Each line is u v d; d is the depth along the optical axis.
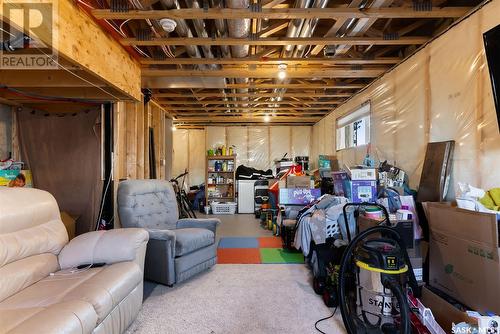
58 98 3.10
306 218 2.80
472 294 1.69
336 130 5.49
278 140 7.52
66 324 1.12
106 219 3.31
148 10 2.17
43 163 3.39
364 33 2.74
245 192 6.90
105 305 1.39
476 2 2.31
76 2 1.99
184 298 2.28
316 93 4.60
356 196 2.81
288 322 1.93
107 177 3.36
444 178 2.39
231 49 2.97
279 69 3.50
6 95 3.03
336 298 2.10
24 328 1.05
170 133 6.14
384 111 3.59
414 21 2.84
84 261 1.82
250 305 2.17
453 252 1.85
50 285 1.55
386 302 1.66
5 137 3.26
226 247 3.79
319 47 3.15
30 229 1.73
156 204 2.99
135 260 1.85
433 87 2.65
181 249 2.47
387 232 1.95
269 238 4.29
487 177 2.08
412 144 2.99
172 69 3.51
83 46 2.08
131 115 4.09
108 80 2.48
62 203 3.36
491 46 1.75
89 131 3.39
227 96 4.66
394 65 3.34
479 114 2.13
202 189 7.52
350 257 1.90
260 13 2.17
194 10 2.16
